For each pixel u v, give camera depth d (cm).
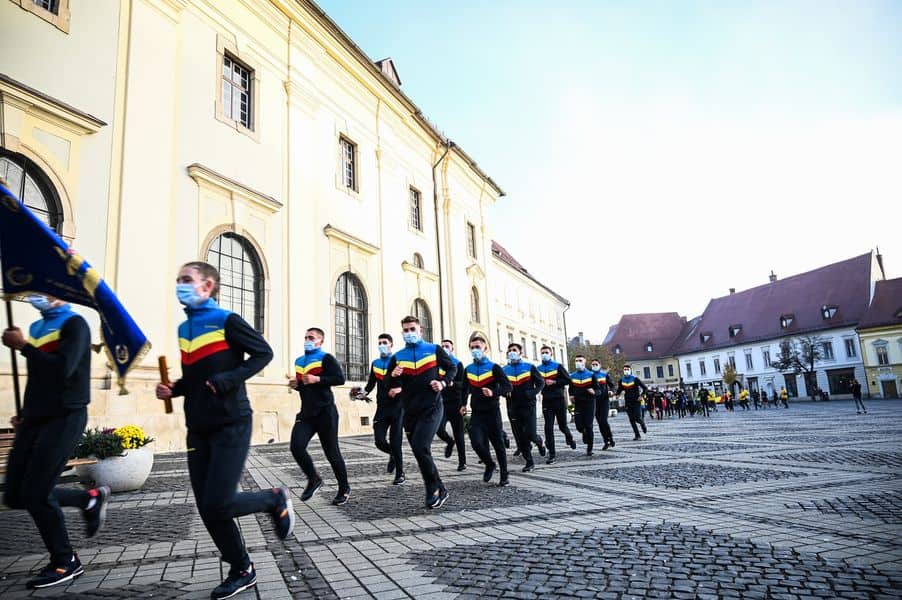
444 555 378
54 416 335
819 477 660
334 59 1967
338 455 592
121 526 497
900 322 5225
